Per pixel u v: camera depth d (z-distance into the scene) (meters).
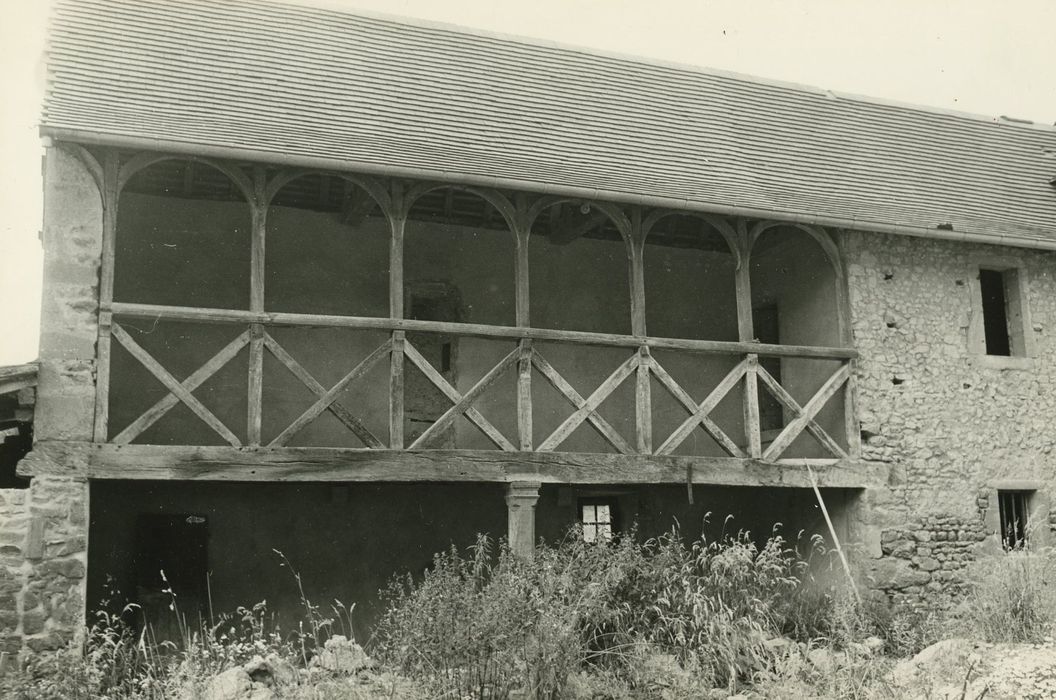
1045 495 12.14
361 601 11.27
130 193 11.19
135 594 10.49
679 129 12.52
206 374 9.02
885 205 11.97
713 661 8.78
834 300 11.80
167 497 10.78
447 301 12.29
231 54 11.00
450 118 11.23
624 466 10.24
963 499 11.71
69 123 8.70
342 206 11.69
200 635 10.50
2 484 10.05
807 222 11.02
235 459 9.01
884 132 13.96
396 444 9.53
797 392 12.49
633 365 10.42
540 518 12.23
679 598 9.23
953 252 12.24
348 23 12.23
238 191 11.31
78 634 8.35
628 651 8.70
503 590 8.30
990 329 12.87
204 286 11.27
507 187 9.75
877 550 11.20
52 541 8.41
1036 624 9.13
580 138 11.63
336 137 9.96
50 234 8.79
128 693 8.12
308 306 11.62
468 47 12.68
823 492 11.81
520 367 10.04
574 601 8.73
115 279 11.00
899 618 10.38
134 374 10.89
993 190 13.36
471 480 9.70
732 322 13.42
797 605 10.95
